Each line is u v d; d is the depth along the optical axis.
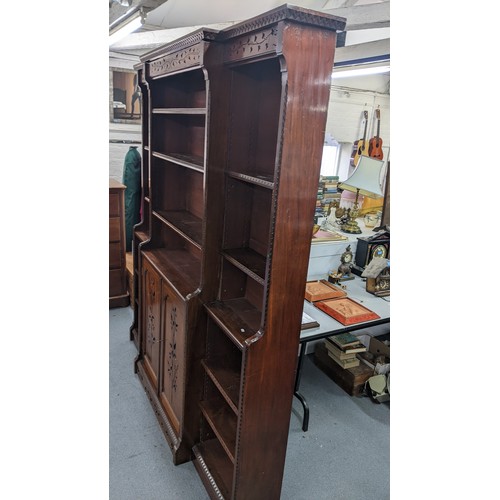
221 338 2.07
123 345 3.39
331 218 3.70
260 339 1.58
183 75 2.50
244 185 1.90
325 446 2.43
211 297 2.00
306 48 1.30
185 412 2.13
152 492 2.05
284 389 1.71
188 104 2.68
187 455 2.23
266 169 1.80
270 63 1.70
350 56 2.98
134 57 4.08
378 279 2.81
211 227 1.89
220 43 1.67
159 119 2.64
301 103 1.35
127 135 4.25
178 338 2.16
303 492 2.10
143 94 3.03
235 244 1.96
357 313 2.44
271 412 1.71
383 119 4.79
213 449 2.19
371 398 2.91
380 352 3.13
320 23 1.29
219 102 1.74
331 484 2.17
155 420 2.55
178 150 2.76
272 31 1.33
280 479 1.87
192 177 2.70
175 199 2.83
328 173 4.73
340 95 4.43
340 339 2.99
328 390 2.98
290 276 1.55
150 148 2.67
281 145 1.36
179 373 2.19
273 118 1.73
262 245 1.88
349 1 3.07
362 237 3.23
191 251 2.81
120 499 2.00
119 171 4.31
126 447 2.32
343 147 4.70
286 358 1.67
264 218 1.85
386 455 2.40
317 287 2.78
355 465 2.30
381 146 4.70
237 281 2.02
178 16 3.60
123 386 2.88
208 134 1.76
